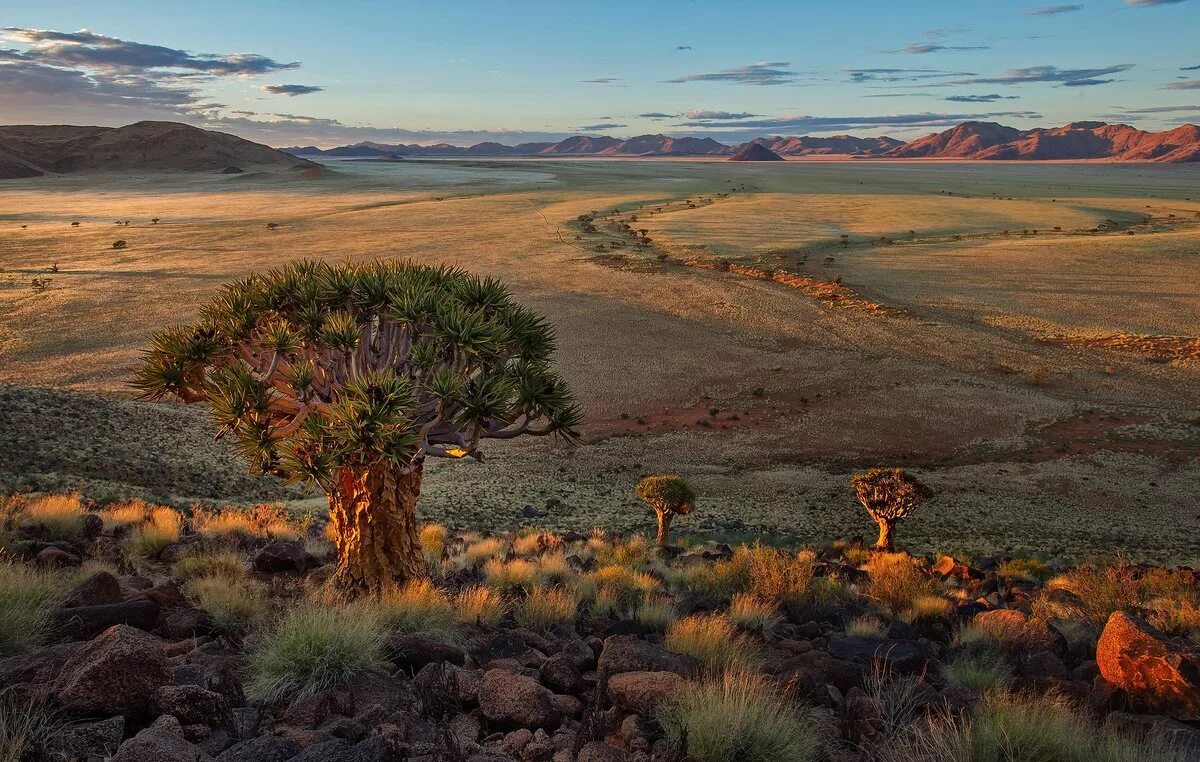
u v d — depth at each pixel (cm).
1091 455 6119
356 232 18875
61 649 477
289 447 804
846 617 946
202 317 938
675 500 2812
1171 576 1473
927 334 9781
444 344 905
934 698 535
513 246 16275
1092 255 14188
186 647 596
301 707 460
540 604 813
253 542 1351
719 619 686
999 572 2069
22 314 10581
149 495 2748
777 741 425
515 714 468
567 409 971
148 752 340
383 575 873
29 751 335
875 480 2883
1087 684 589
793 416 7300
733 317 10694
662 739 440
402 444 790
